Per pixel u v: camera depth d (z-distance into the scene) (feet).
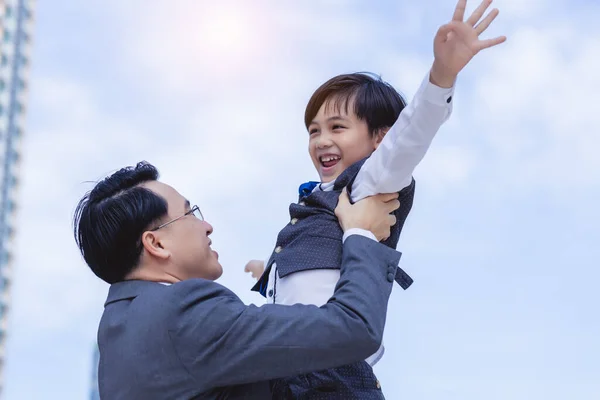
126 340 8.45
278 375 8.15
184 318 8.29
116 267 9.05
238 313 8.26
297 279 9.50
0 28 213.66
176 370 8.22
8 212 208.23
